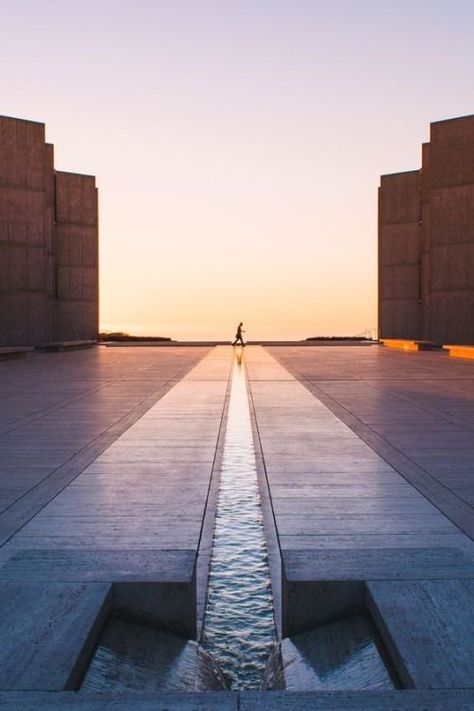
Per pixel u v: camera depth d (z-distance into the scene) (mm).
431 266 36219
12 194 34219
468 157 34938
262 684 3666
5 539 5273
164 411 12438
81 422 11141
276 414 12000
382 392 15461
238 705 2666
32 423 11039
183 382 18016
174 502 6359
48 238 37469
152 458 8344
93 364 25453
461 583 3811
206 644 4055
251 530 5840
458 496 6516
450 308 35875
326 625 3852
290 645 3773
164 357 30172
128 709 2639
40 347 34031
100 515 5934
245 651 3996
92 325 41281
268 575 4941
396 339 41125
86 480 7207
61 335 40250
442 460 8148
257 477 7535
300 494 6652
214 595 4641
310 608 3873
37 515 5922
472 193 34938
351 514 5949
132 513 5996
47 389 16359
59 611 3504
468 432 10078
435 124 35688
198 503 6328
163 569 4090
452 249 35625
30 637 3236
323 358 28891
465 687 2828
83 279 40656
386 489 6805
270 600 4570
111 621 3770
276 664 3686
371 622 3672
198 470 7703
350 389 16125
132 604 3891
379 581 3842
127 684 3268
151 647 3680
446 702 2666
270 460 8219
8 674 2930
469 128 34844
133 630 3773
